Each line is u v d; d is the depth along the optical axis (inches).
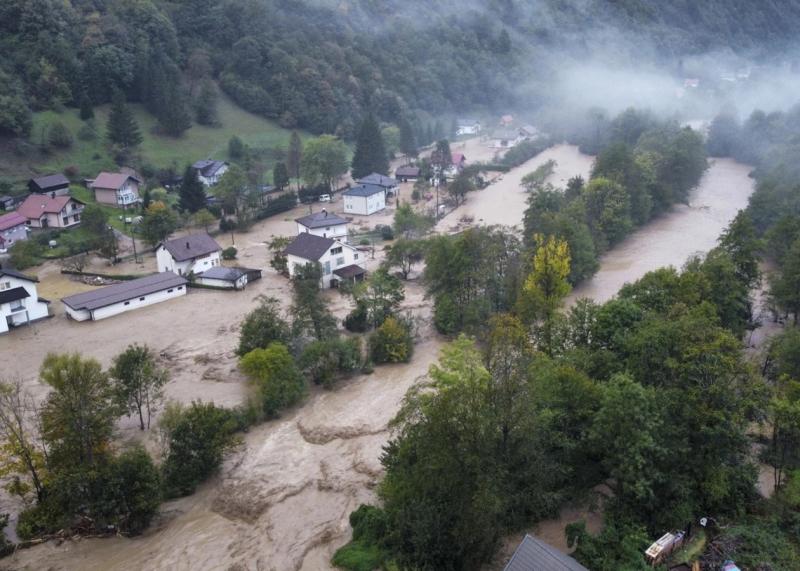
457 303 2731.3
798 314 2564.0
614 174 3900.1
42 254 3668.8
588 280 3196.4
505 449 1325.0
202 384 2336.4
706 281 2194.9
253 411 2084.2
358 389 2288.4
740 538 1307.8
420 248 3385.8
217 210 4468.5
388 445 1911.9
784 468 1473.9
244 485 1793.8
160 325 2859.3
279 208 4778.5
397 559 1338.6
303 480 1807.3
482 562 1336.1
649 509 1379.2
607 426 1406.3
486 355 1948.8
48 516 1578.5
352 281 3221.0
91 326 2856.8
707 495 1397.6
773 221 3486.7
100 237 3700.8
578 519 1453.0
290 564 1488.7
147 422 2076.8
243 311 2992.1
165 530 1628.9
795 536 1331.2
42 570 1481.3
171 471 1745.8
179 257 3346.5
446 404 1306.6
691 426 1398.9
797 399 1567.4
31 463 1660.9
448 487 1293.1
